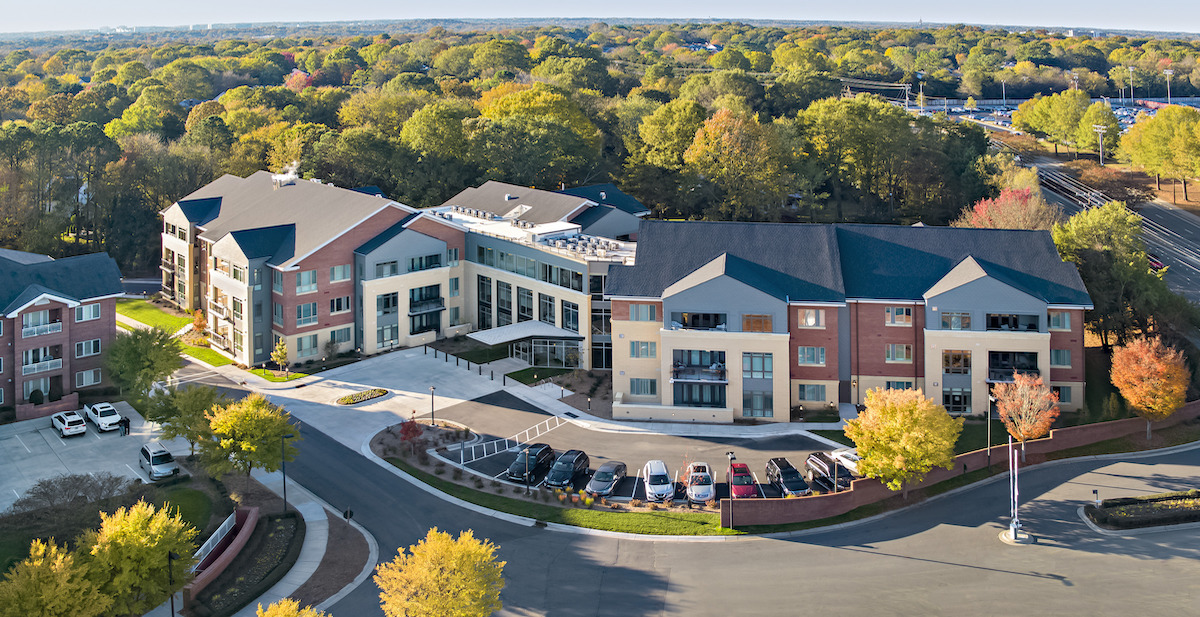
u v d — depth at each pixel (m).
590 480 60.50
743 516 55.31
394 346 90.94
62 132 126.69
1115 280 83.94
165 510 44.34
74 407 73.56
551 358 85.50
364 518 56.28
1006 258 75.56
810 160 143.12
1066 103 192.38
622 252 85.25
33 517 53.09
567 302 85.56
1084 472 62.84
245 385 80.19
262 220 94.81
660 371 75.25
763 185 127.94
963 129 161.25
